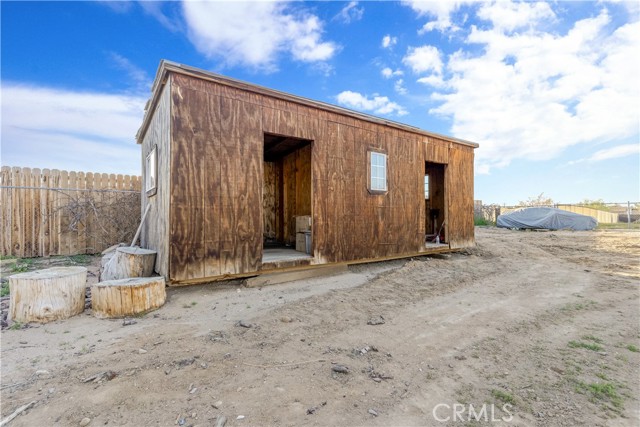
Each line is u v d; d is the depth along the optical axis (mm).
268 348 2553
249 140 4535
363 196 5965
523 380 2092
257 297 4105
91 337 2713
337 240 5559
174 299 3879
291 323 3164
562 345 2697
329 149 5480
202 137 4117
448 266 6488
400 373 2174
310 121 5234
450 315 3510
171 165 3857
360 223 5910
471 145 8453
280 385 1963
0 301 3770
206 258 4117
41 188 7191
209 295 4113
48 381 1961
